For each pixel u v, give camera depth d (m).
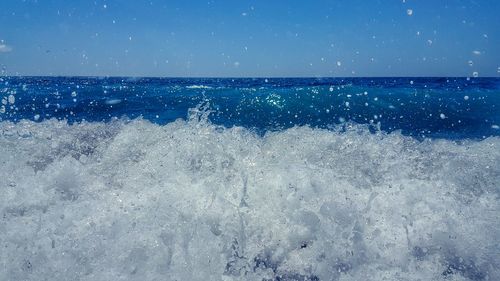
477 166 2.29
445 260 1.67
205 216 1.86
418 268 1.63
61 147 2.68
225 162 2.28
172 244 1.71
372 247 1.73
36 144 2.70
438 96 8.49
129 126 2.86
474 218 1.82
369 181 2.12
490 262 1.62
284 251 1.77
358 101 8.16
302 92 9.02
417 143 2.63
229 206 1.91
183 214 1.86
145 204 1.92
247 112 7.51
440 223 1.80
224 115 7.36
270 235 1.82
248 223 1.86
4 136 2.83
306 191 1.98
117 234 1.73
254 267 1.69
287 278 1.65
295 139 2.61
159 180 2.15
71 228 1.77
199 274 1.62
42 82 18.73
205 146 2.45
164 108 8.62
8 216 1.85
